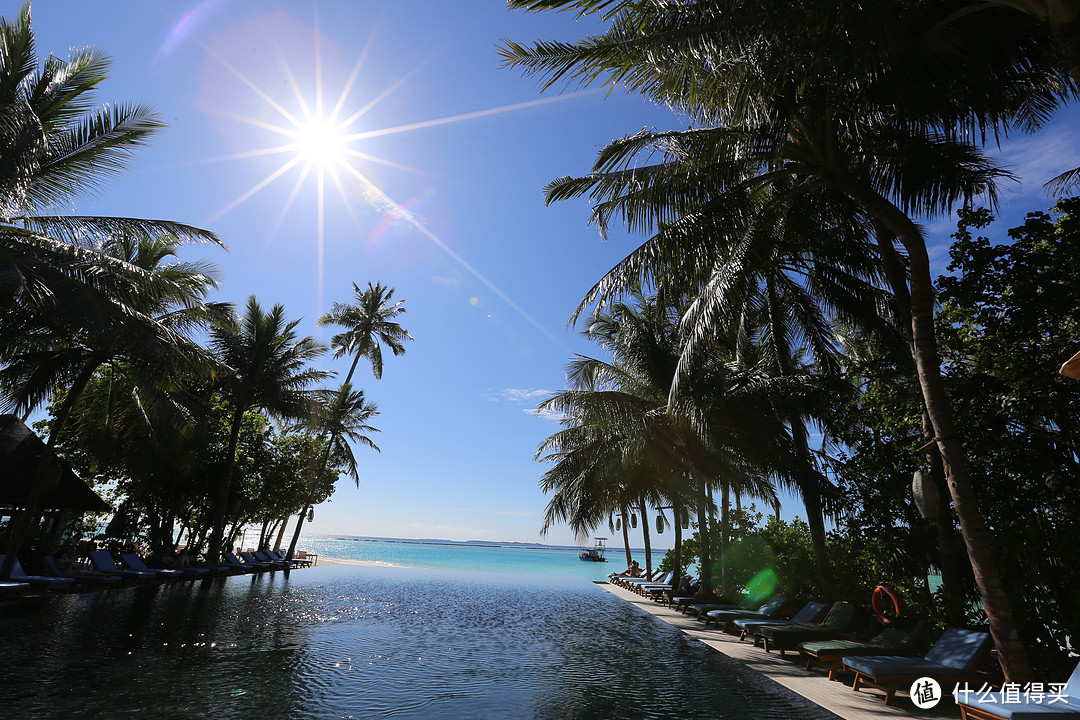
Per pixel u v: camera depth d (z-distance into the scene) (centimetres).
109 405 1812
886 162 1020
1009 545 839
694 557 2395
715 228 902
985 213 968
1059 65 848
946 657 736
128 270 1316
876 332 1397
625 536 3375
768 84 793
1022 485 955
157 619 1185
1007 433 966
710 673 887
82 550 2467
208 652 897
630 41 785
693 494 1948
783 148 909
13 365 1572
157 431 1977
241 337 2525
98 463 2272
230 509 2594
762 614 1253
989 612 686
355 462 3612
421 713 638
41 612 1182
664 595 2066
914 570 1138
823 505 1296
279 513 3047
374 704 664
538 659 978
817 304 1527
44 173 1347
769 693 765
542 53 864
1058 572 821
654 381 1694
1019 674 650
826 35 713
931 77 829
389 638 1123
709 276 1036
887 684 716
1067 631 757
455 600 1991
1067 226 871
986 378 966
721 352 1784
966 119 892
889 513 1176
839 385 1269
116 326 1292
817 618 1092
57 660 789
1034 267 910
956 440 738
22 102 1175
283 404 2562
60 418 1553
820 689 786
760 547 1759
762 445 1388
